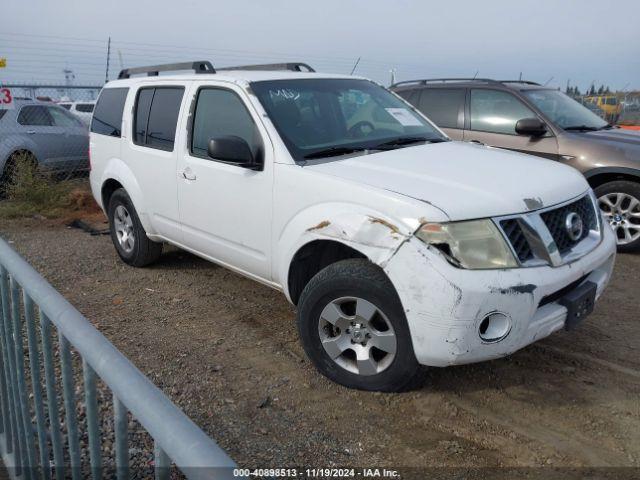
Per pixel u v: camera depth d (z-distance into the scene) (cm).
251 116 397
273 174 370
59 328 154
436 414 312
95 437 147
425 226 289
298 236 346
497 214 297
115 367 125
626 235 610
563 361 370
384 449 285
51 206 871
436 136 457
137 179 518
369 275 309
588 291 327
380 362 324
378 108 458
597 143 617
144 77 538
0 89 900
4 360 227
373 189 315
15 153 941
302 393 334
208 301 484
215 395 333
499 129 686
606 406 319
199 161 436
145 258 556
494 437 293
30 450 219
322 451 284
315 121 407
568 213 330
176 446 100
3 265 208
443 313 280
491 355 292
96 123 594
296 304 379
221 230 421
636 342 399
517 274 289
